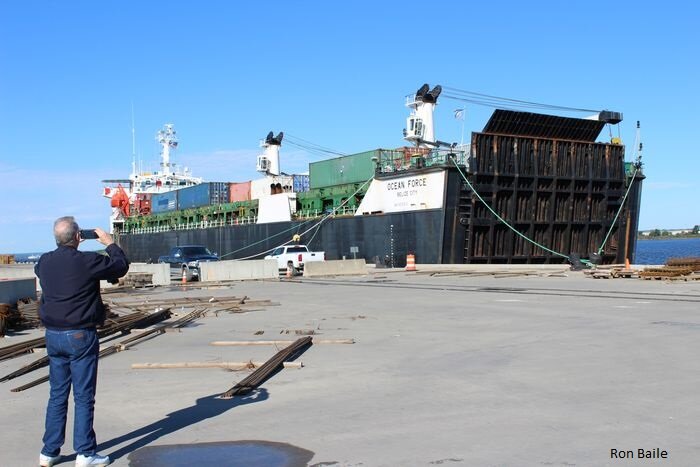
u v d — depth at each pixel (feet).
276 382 29.60
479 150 123.95
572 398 24.99
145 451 20.31
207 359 36.14
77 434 19.06
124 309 66.33
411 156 141.79
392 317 53.36
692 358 31.96
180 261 126.41
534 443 19.71
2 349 41.22
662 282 80.69
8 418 24.93
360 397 26.30
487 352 35.70
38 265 19.90
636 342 37.01
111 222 276.62
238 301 70.44
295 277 120.98
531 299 63.93
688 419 21.81
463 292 74.95
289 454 19.45
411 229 131.95
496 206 126.93
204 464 18.88
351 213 154.30
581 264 109.81
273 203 174.19
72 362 19.29
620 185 138.10
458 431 21.20
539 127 127.85
